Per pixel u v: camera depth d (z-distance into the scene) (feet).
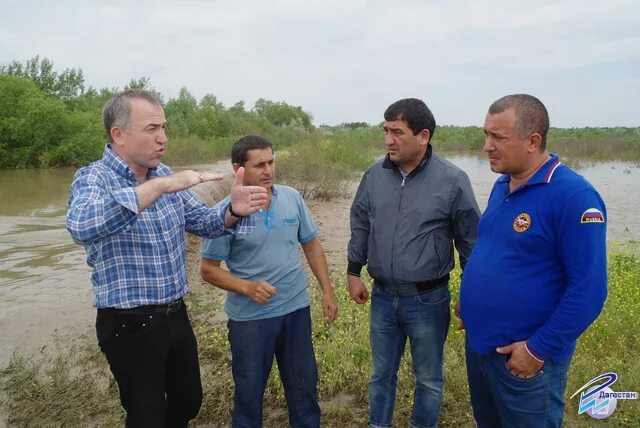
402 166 10.32
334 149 65.87
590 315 7.34
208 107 140.87
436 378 10.62
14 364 15.38
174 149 98.58
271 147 10.30
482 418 9.49
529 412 8.18
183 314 9.71
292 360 10.85
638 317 16.15
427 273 10.14
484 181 64.95
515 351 7.87
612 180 65.36
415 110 9.66
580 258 7.35
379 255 10.43
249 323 10.37
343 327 16.44
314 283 21.26
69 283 23.43
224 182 48.80
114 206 7.54
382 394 11.10
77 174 8.71
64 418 12.70
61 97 131.85
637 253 28.07
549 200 7.68
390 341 10.86
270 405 13.04
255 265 10.32
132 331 8.89
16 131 83.71
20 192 58.34
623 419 11.87
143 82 134.51
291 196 10.91
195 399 10.26
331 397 13.32
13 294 21.90
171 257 9.20
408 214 10.16
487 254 8.41
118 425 12.40
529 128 7.83
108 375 14.75
